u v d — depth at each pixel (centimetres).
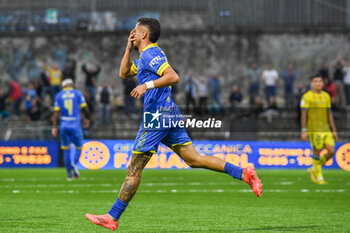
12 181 4375
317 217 2461
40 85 7594
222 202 3052
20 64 8362
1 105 7369
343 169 5850
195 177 4903
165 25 8425
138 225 2216
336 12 8325
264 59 8350
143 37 1889
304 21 8362
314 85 4041
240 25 8419
